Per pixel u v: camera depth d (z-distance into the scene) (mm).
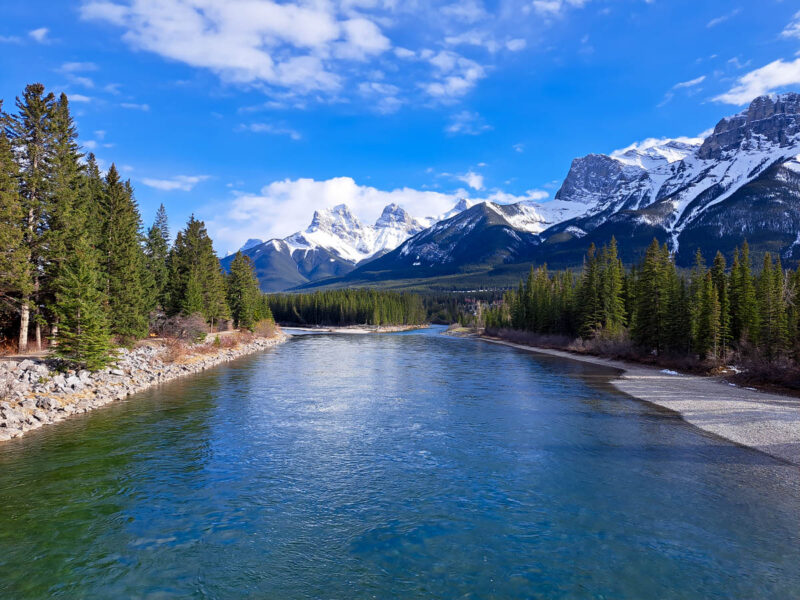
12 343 41719
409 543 13453
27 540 13156
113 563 12125
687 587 11234
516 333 120500
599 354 76375
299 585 11289
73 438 22812
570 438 24625
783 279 72500
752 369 47156
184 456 20719
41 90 40125
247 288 101188
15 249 34656
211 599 10648
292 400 33875
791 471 19688
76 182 43562
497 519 15055
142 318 50500
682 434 25703
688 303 64688
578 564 12320
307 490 17312
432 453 21844
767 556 12719
